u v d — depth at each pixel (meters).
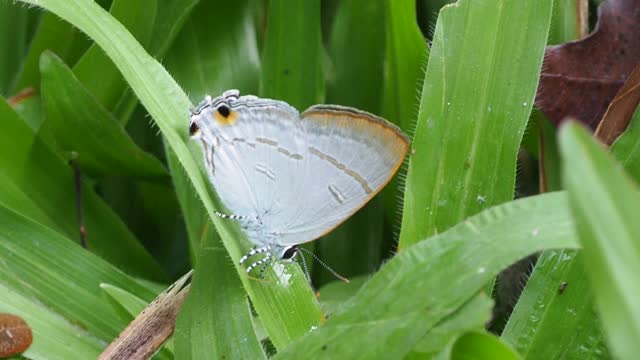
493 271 0.14
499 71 0.17
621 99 0.17
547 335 0.16
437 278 0.14
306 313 0.16
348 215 0.16
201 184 0.16
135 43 0.16
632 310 0.12
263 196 0.16
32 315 0.16
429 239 0.15
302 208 0.16
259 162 0.16
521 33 0.17
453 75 0.17
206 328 0.16
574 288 0.16
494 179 0.17
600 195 0.12
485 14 0.17
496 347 0.14
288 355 0.15
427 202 0.17
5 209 0.17
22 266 0.17
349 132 0.16
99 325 0.17
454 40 0.17
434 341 0.14
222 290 0.16
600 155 0.12
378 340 0.14
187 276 0.16
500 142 0.17
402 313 0.14
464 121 0.17
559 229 0.14
